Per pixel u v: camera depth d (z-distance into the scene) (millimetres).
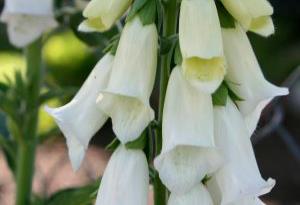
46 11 625
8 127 688
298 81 1325
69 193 581
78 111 410
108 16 390
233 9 389
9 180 1128
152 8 398
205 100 394
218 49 373
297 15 1316
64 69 1044
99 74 411
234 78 405
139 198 406
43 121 826
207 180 408
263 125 987
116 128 391
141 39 395
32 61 668
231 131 402
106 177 413
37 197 696
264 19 395
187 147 394
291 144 855
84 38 614
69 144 414
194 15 377
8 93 663
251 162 402
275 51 1336
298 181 1177
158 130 421
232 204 420
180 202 402
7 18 643
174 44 402
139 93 388
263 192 411
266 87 407
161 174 388
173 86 397
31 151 683
